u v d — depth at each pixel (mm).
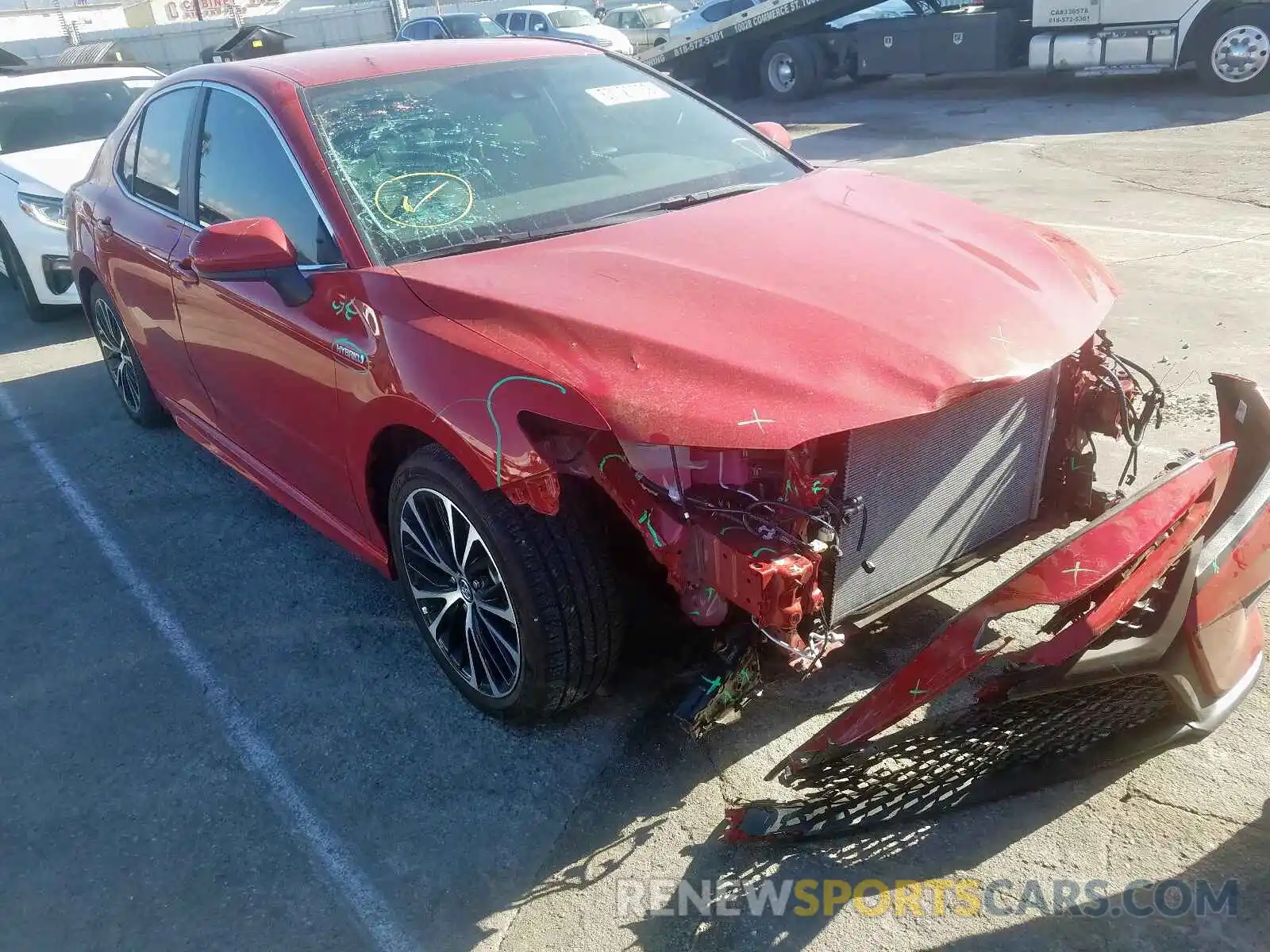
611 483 2318
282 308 3160
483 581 2752
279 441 3582
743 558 2199
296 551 4055
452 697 3129
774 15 16484
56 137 7832
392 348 2684
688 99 3934
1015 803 2533
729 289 2559
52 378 6328
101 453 5141
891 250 2803
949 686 2129
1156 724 2514
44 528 4398
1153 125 11555
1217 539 2312
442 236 3018
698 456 2332
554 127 3496
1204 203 8008
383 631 3486
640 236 2926
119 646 3518
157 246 4012
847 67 16531
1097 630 2039
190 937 2375
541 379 2340
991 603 2125
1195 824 2428
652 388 2260
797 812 2430
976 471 2697
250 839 2646
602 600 2615
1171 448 4137
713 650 2473
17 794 2865
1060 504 3039
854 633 2518
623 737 2869
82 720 3158
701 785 2680
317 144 3172
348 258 2977
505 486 2365
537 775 2770
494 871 2484
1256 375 4777
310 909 2426
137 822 2732
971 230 3029
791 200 3211
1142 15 13078
